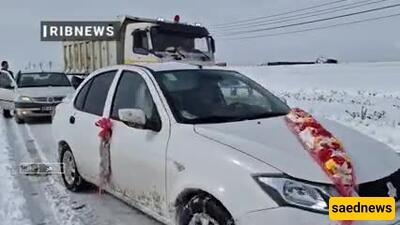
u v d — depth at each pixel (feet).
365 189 11.16
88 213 17.67
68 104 21.38
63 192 20.65
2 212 18.03
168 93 14.98
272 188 10.79
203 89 15.67
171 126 13.91
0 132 40.22
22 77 51.29
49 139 36.22
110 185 17.06
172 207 13.24
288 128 13.25
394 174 12.00
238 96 16.16
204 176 11.91
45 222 16.87
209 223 11.86
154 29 47.21
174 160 13.09
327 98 64.64
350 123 38.29
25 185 21.94
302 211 10.53
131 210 17.84
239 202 11.02
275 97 17.08
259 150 11.75
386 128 34.60
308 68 138.62
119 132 16.20
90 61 60.80
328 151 11.39
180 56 47.52
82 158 19.12
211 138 12.64
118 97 17.16
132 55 49.16
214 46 51.06
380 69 123.44
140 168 14.75
